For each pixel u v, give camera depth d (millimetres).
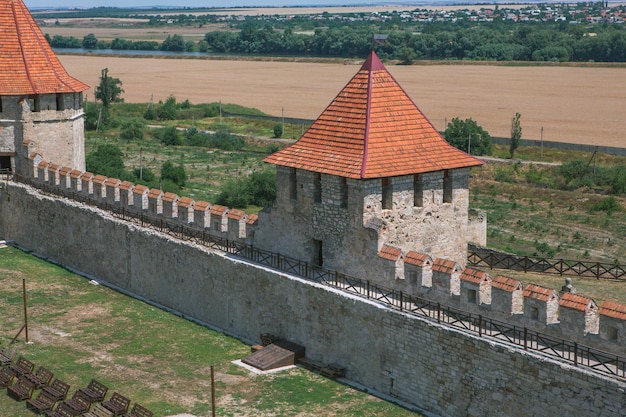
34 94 63344
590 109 160375
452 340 37375
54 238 61844
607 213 87625
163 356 45375
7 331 48625
